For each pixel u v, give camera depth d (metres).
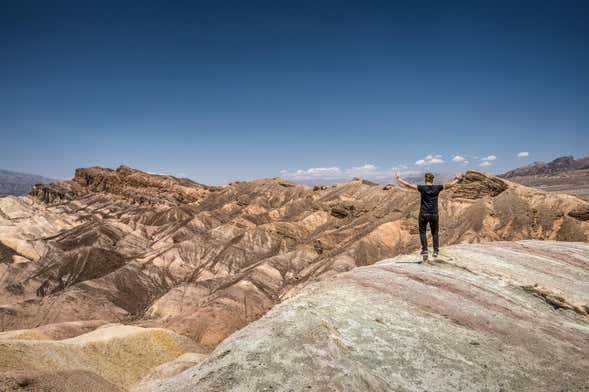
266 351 5.16
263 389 4.46
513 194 128.88
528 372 6.45
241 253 149.88
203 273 134.75
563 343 7.87
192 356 19.23
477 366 6.47
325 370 4.79
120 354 36.53
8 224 186.62
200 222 193.62
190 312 92.00
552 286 11.82
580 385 6.13
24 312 93.25
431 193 13.07
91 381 20.50
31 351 26.38
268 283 113.31
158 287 123.75
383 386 5.14
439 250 15.05
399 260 14.35
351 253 120.81
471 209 130.50
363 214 165.38
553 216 113.62
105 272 134.88
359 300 8.90
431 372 6.10
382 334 7.23
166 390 5.17
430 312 8.64
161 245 171.62
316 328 5.72
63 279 127.00
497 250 15.79
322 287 10.24
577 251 16.88
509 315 9.13
